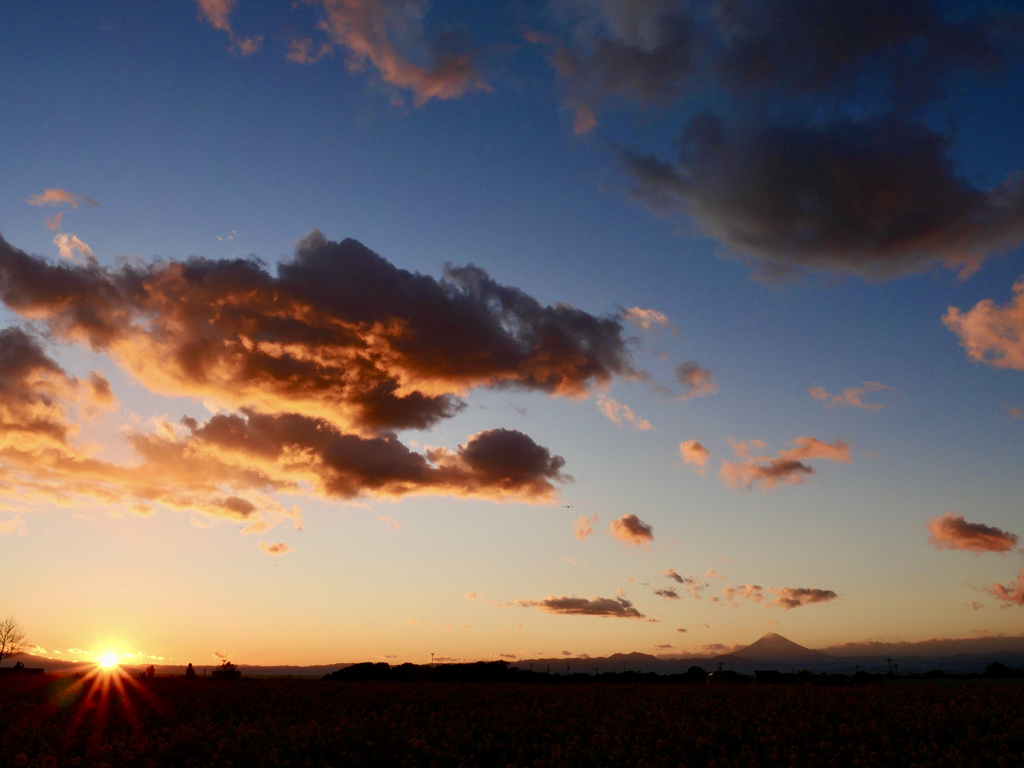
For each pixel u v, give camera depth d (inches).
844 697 1619.1
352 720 1425.9
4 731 1208.2
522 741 1262.3
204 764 1024.2
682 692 1913.1
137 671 2600.9
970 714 1309.1
